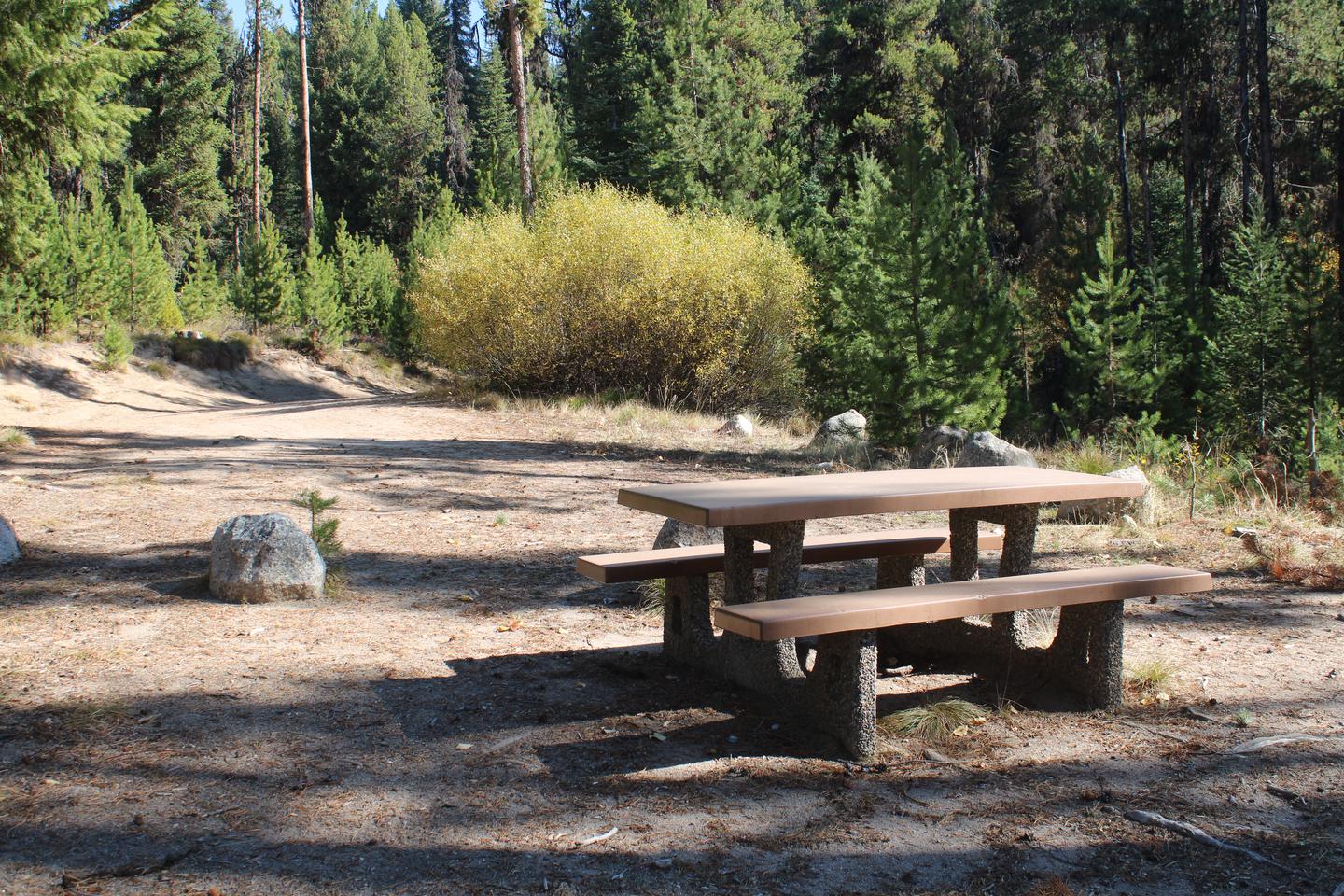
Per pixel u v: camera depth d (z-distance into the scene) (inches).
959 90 1633.9
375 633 198.8
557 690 167.3
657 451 544.7
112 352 838.5
